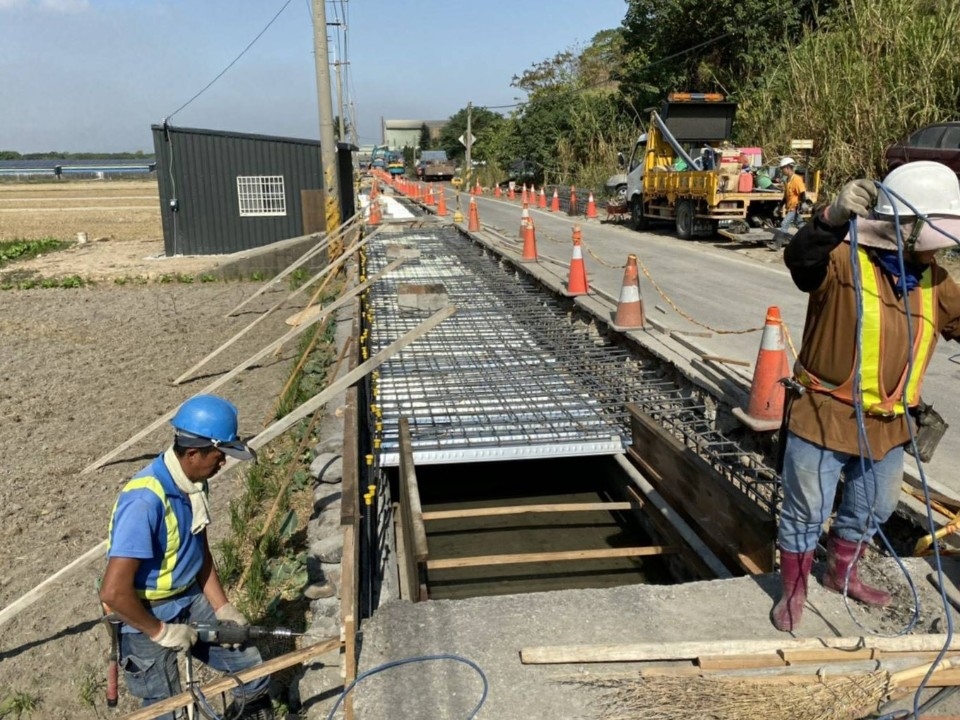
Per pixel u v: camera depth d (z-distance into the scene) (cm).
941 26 1522
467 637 327
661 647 305
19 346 1052
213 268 1560
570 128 3609
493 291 1188
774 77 2067
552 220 2323
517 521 660
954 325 294
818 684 288
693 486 511
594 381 749
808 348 297
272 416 734
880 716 281
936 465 482
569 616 340
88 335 1122
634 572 580
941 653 286
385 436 641
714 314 923
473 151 5594
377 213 1421
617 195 2288
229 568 479
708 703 280
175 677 298
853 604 340
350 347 769
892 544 426
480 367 811
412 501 465
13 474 625
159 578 284
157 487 274
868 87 1586
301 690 337
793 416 304
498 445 622
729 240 1639
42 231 2684
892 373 281
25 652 411
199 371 934
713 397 629
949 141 1312
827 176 1627
